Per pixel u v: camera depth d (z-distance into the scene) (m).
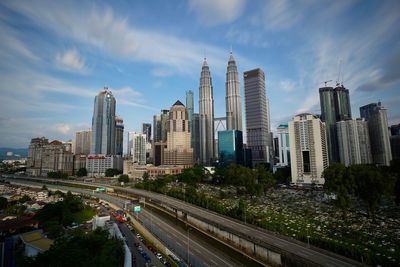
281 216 153.25
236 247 112.12
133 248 113.56
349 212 161.25
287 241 102.25
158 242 115.56
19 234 120.00
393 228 124.75
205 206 176.50
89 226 154.00
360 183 137.12
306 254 88.38
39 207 195.88
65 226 149.00
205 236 132.50
